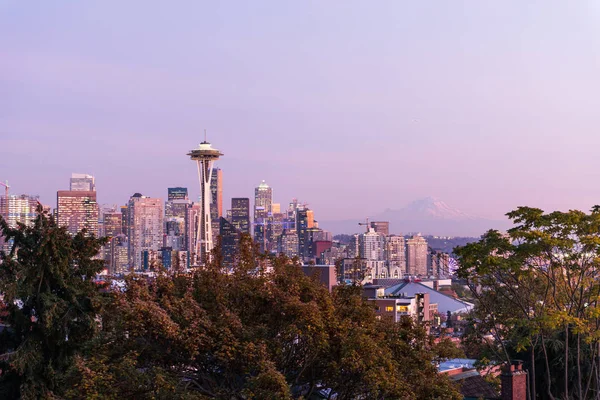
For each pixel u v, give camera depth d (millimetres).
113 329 37844
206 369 37344
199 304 38281
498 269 53719
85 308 54312
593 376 58281
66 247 54188
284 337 36812
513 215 52875
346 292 43406
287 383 37531
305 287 39844
